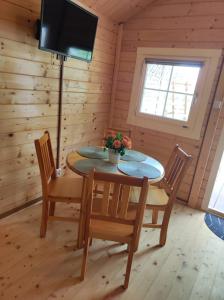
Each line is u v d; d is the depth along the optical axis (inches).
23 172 89.9
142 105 124.0
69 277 65.4
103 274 67.8
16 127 81.7
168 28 106.7
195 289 66.7
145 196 54.7
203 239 90.4
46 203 75.3
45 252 73.4
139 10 110.9
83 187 71.2
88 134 121.8
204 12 97.3
